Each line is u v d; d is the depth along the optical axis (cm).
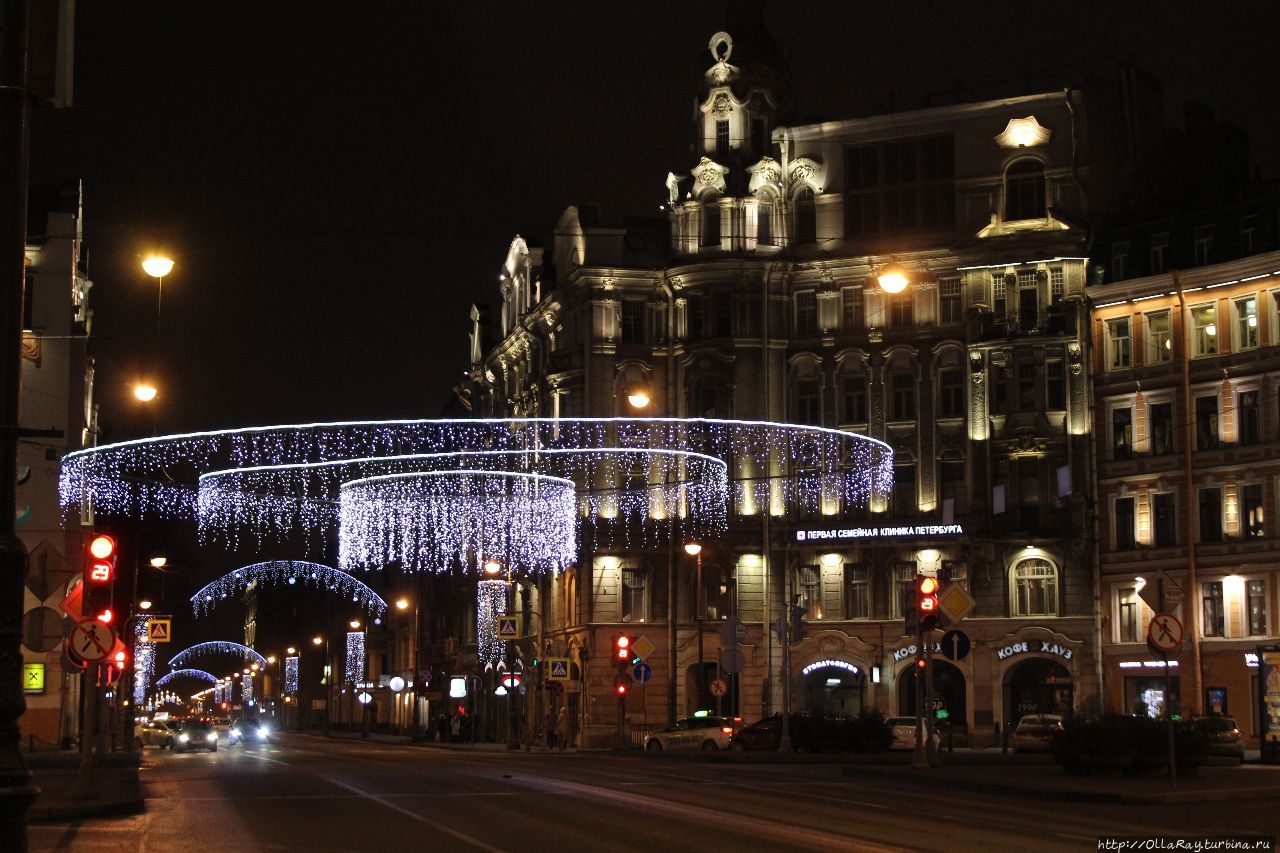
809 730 5166
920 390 6900
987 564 6681
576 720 7494
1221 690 5994
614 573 7238
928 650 4112
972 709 6650
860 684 6912
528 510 7750
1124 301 6475
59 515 6456
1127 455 6438
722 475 7100
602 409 7269
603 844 1923
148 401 4631
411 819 2364
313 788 3284
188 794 3127
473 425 8394
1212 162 7425
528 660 8275
